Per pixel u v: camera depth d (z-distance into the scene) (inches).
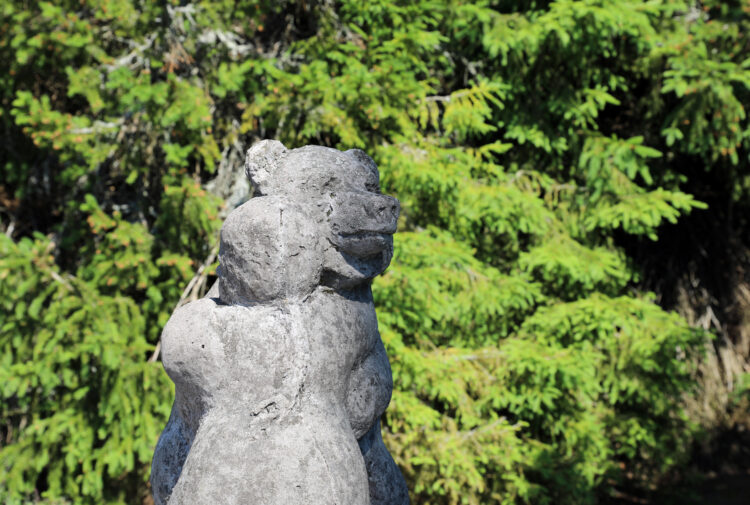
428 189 195.6
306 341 58.7
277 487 54.3
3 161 230.2
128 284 187.5
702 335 220.8
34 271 169.6
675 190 257.8
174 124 181.9
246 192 209.5
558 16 189.8
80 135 170.7
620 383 229.1
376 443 69.6
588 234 245.3
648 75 235.6
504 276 209.0
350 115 179.9
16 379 170.2
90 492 196.5
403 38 180.2
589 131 225.1
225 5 179.3
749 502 259.1
